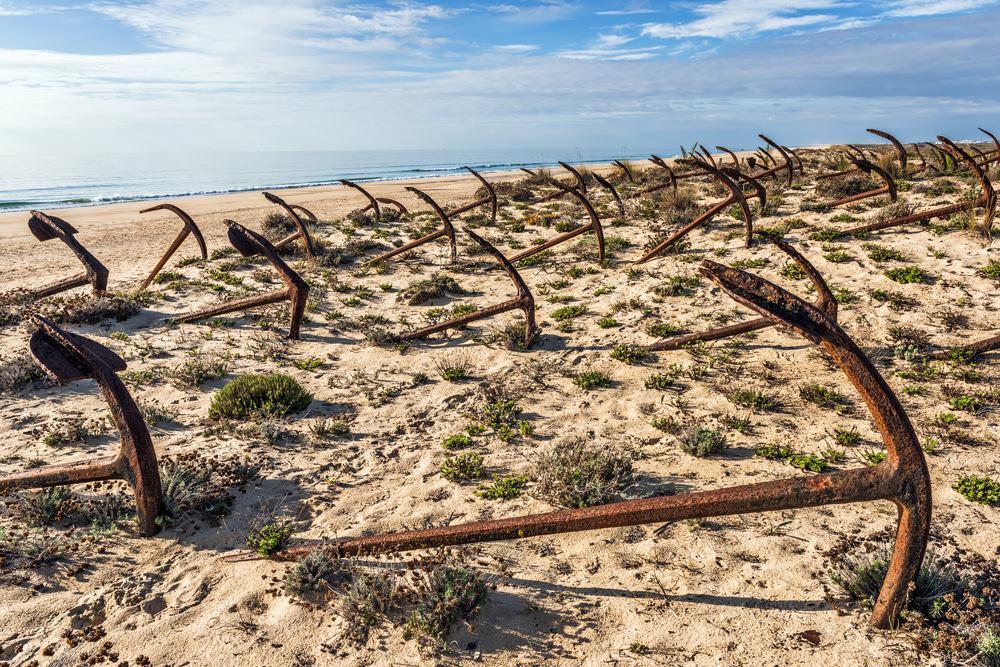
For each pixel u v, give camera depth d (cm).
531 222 1894
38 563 486
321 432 730
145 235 2220
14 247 2016
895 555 379
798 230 1444
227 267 1526
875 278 1124
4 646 406
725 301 1116
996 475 568
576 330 1063
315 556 470
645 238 1555
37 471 541
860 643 387
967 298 1003
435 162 15700
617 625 416
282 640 412
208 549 512
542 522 418
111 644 408
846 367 338
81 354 477
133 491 562
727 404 761
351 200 3225
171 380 884
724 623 412
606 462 588
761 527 515
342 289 1345
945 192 1608
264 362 971
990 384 755
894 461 352
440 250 1650
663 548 493
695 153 2372
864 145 3409
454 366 940
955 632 390
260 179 7750
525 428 724
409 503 578
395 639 409
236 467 627
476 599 433
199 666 390
